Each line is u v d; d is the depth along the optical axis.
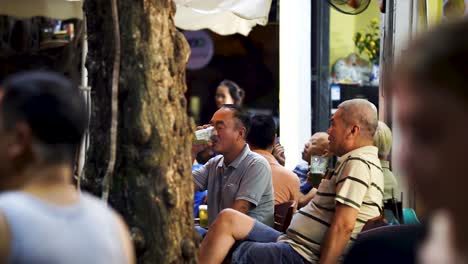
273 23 12.68
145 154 4.06
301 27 10.42
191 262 4.15
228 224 6.30
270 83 12.83
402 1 7.04
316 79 11.48
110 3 4.09
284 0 10.43
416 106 1.56
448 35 1.54
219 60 13.00
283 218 7.00
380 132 6.74
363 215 6.00
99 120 4.19
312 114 11.49
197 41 12.98
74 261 2.68
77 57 7.05
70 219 2.74
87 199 2.92
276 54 12.73
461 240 1.53
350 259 3.64
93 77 4.21
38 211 2.68
